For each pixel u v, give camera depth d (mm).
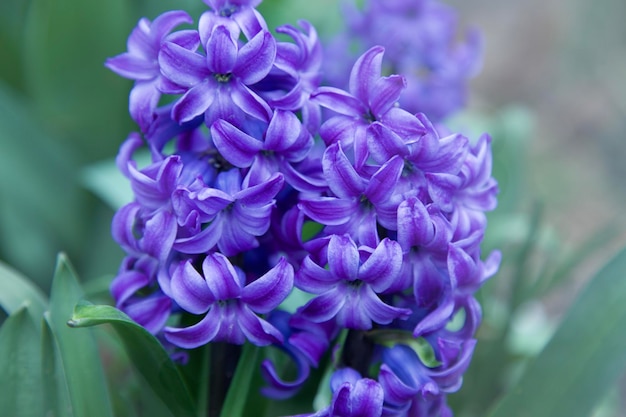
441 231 406
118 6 655
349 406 411
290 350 439
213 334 412
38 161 684
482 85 1522
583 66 1561
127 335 426
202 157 427
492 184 430
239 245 413
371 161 419
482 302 565
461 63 732
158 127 425
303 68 426
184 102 405
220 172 424
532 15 1662
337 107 409
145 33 422
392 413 418
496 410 469
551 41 1615
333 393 420
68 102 679
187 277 408
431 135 404
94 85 675
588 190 1262
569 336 464
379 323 413
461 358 423
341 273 404
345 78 715
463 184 417
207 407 457
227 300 414
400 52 724
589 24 1609
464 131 699
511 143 713
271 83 420
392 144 400
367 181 405
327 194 416
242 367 437
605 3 1613
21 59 751
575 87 1521
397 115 403
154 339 422
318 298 409
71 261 709
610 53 1572
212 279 406
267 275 406
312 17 751
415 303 426
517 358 643
